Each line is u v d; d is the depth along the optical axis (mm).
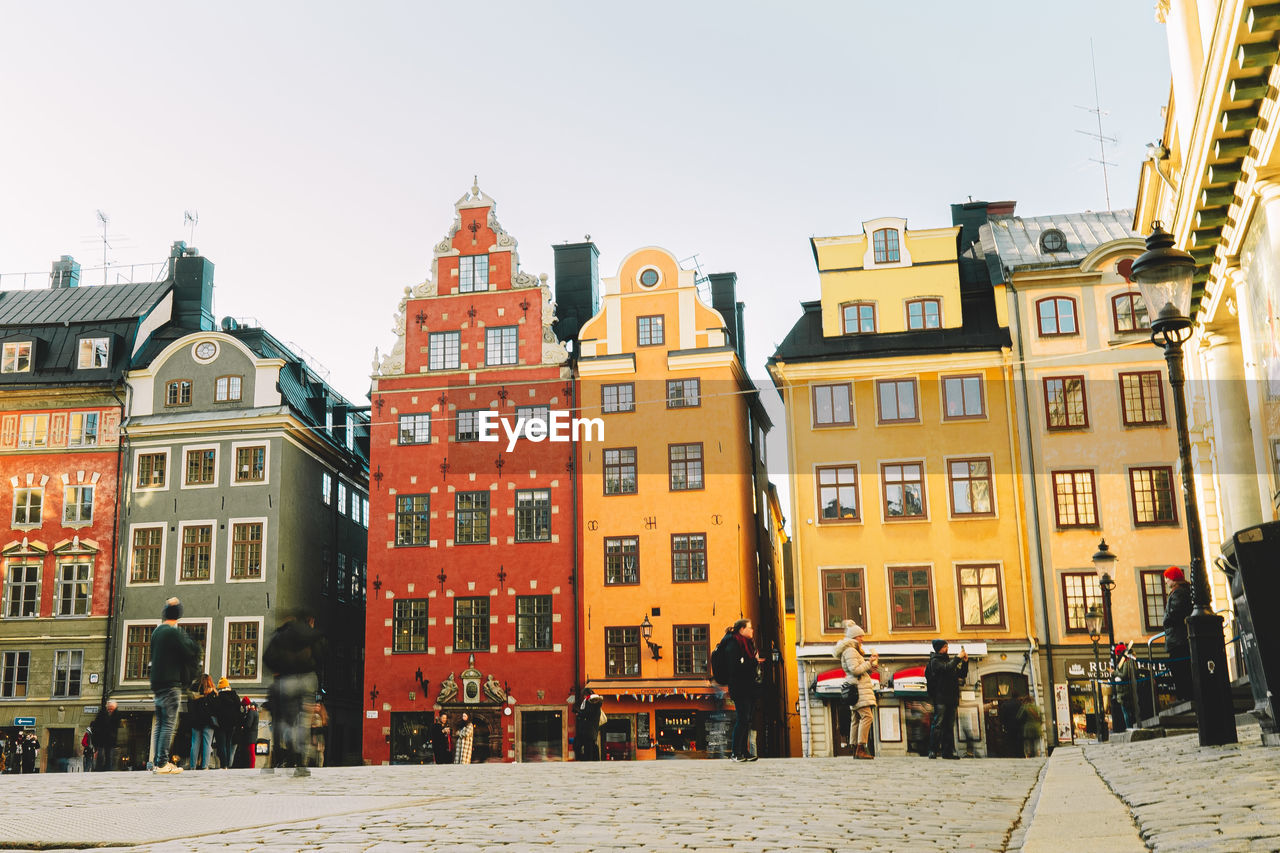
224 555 44594
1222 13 14719
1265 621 9758
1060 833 6461
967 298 42281
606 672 41438
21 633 45125
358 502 52562
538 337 44750
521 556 42938
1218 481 26078
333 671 48469
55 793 11781
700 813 8781
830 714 38969
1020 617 38656
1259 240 18203
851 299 42094
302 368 49250
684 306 43719
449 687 42156
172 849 6902
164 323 50156
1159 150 21969
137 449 46094
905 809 8969
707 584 41469
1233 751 10664
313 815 8812
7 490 46406
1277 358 17672
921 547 39656
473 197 46406
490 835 7422
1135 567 38219
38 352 47625
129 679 44250
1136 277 12398
